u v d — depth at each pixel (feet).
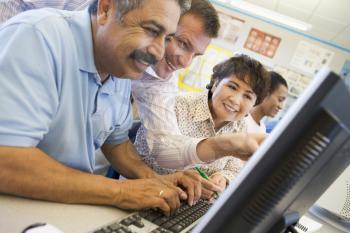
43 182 1.81
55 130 2.22
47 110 1.99
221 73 4.40
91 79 2.34
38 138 1.91
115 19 2.18
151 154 3.67
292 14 10.99
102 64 2.40
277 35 12.07
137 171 2.90
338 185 3.32
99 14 2.26
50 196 1.85
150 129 3.67
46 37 1.99
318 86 0.98
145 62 2.32
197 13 3.47
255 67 4.25
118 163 3.00
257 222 1.10
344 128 1.08
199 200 2.73
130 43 2.19
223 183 3.65
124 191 2.10
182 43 3.59
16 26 1.96
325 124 1.01
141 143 3.84
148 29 2.17
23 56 1.85
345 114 1.06
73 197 1.92
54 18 2.16
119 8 2.14
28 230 1.33
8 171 1.72
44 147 2.25
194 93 4.48
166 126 3.63
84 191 1.95
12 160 1.73
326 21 10.53
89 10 2.39
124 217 1.90
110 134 2.94
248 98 4.32
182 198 2.47
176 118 4.11
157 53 2.29
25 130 1.81
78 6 3.97
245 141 2.97
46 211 1.77
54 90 2.03
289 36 12.02
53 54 2.02
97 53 2.34
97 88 2.40
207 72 8.95
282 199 1.10
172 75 3.95
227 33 12.19
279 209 1.14
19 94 1.80
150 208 2.18
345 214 3.27
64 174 1.92
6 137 1.73
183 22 3.41
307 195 1.25
